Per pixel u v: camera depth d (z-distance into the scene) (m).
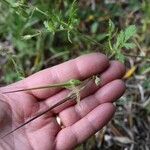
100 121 0.22
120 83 0.23
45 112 0.22
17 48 0.32
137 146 0.29
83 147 0.28
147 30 0.31
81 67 0.22
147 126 0.29
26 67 0.32
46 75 0.23
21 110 0.23
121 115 0.30
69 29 0.20
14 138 0.22
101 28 0.32
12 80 0.31
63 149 0.22
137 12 0.33
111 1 0.34
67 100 0.22
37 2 0.29
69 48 0.32
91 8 0.33
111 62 0.23
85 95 0.23
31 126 0.23
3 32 0.31
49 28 0.20
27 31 0.29
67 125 0.23
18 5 0.20
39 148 0.22
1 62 0.32
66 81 0.23
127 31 0.21
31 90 0.23
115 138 0.29
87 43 0.30
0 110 0.22
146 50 0.31
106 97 0.22
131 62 0.31
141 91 0.30
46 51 0.32
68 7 0.29
